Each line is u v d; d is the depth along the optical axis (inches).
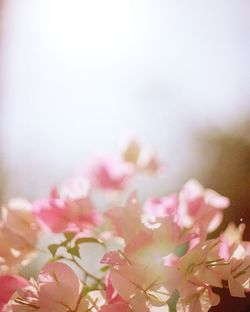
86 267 28.3
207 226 27.7
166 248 24.4
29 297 24.6
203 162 55.5
